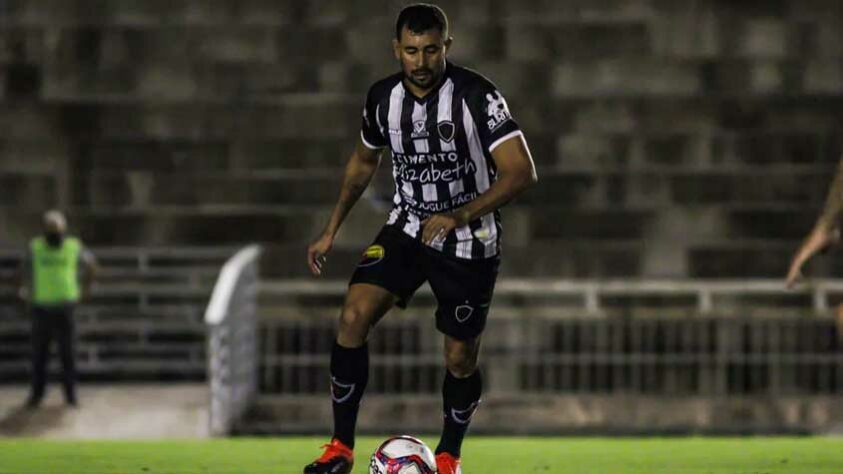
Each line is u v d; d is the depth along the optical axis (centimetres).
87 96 5778
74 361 4828
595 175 5659
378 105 1905
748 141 5700
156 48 5831
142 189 5684
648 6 5816
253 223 5628
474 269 1933
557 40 5800
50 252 4797
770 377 5069
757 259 5556
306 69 5800
